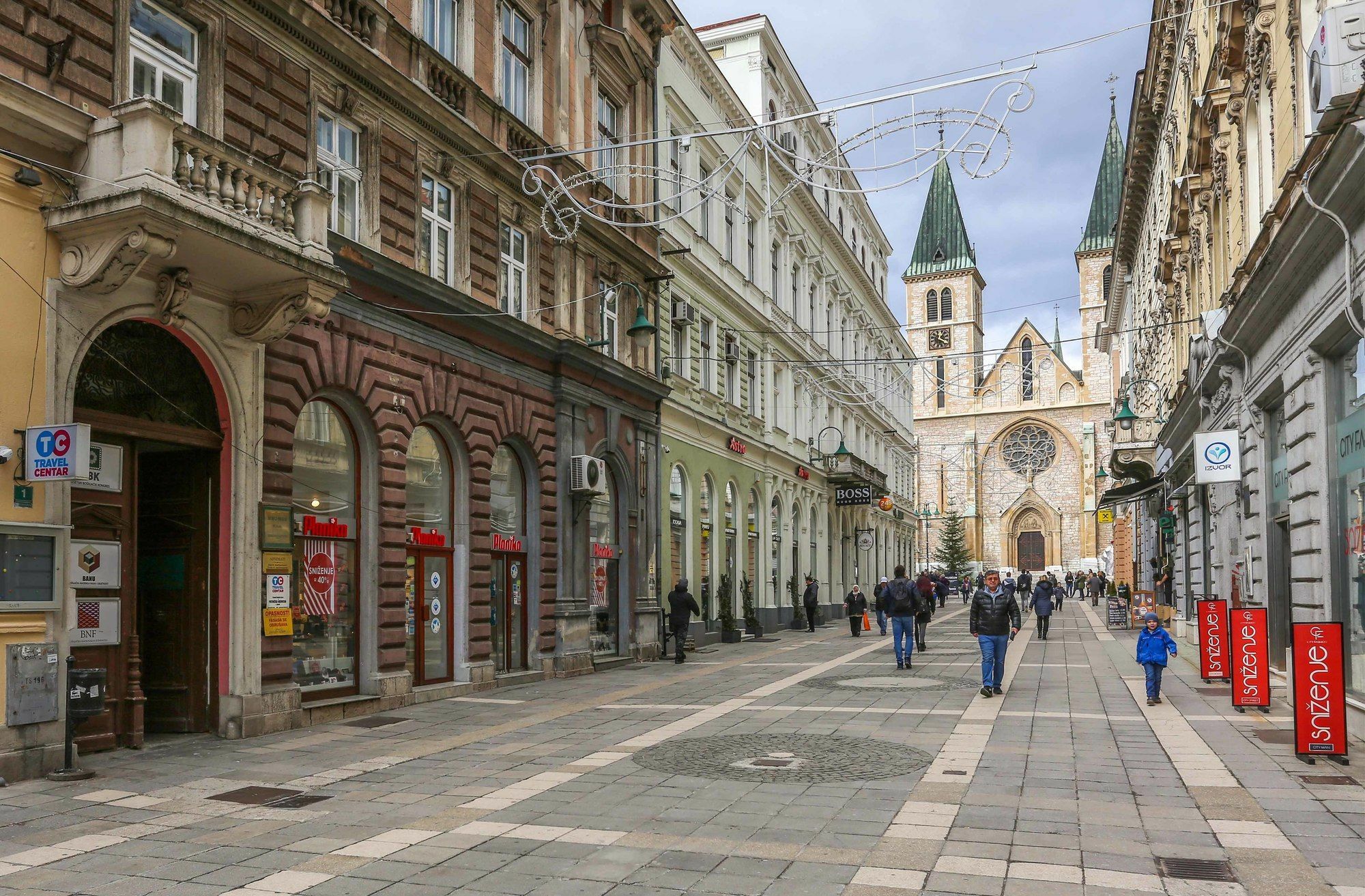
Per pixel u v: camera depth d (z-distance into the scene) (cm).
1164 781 920
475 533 1712
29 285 986
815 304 4247
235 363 1220
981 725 1251
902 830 752
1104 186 9294
